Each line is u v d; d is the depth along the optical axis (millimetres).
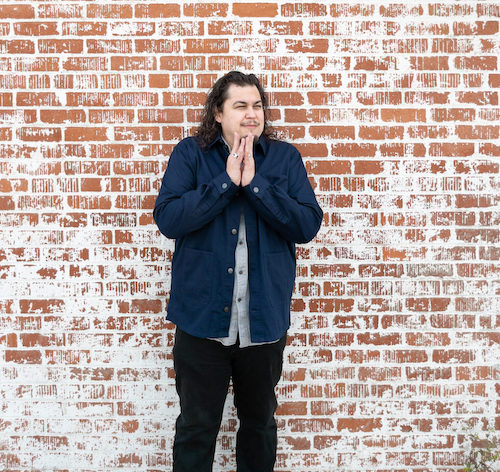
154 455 2822
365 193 2801
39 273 2799
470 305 2822
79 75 2770
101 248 2799
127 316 2811
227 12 2750
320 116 2779
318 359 2824
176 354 2402
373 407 2830
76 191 2789
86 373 2811
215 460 2838
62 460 2826
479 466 2814
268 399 2436
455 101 2787
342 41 2766
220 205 2197
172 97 2770
